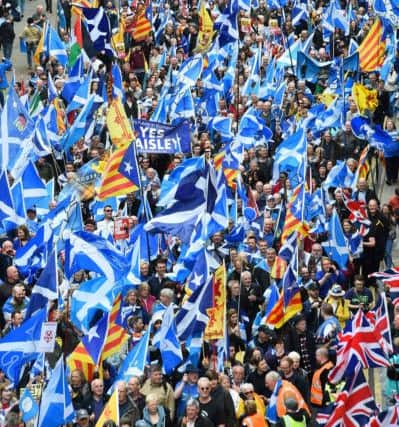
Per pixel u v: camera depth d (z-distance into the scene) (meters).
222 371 48.09
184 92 73.31
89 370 47.59
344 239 58.56
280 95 77.38
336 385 47.38
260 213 62.69
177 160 68.31
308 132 74.00
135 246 52.00
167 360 47.34
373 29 80.75
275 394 45.62
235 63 82.69
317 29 92.75
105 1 96.88
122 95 77.69
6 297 54.09
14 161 63.34
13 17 109.38
